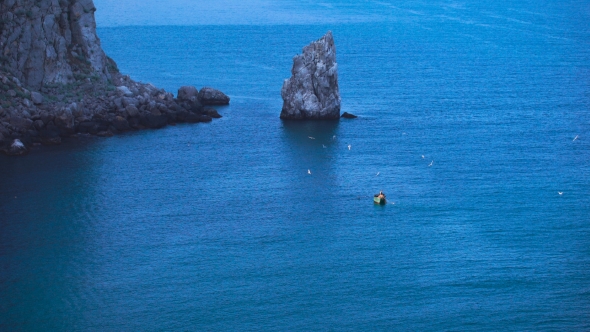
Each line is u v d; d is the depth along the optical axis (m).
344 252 94.31
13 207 104.31
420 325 79.75
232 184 114.94
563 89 190.12
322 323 80.06
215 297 84.44
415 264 91.44
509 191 113.38
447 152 132.12
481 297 84.62
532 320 80.56
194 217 103.19
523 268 90.44
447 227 101.00
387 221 102.81
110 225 100.12
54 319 80.25
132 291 85.25
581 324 80.00
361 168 122.75
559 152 133.12
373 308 82.69
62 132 132.12
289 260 92.31
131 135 136.38
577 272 89.56
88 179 114.94
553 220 103.19
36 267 89.50
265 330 78.88
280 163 124.44
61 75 139.75
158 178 116.44
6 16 137.38
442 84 195.50
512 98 178.12
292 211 105.69
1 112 127.69
